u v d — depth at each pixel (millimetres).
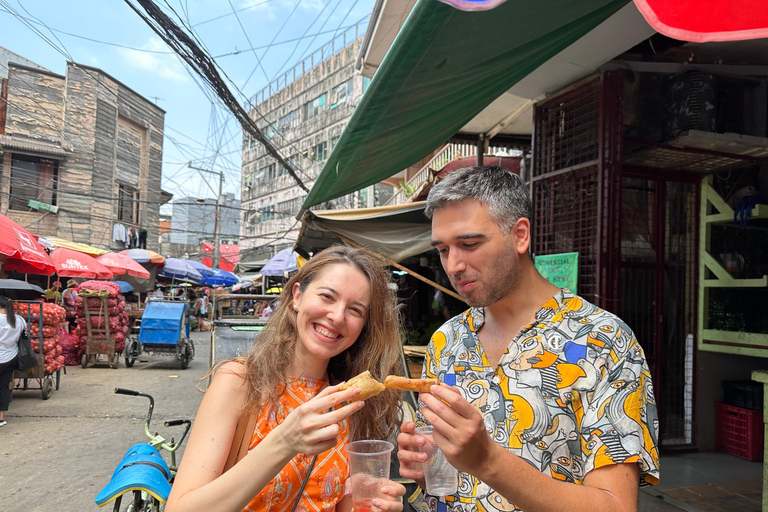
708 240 4906
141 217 23656
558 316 1516
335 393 1303
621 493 1271
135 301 20047
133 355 12250
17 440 6082
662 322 4824
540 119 4766
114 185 22016
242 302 29859
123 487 2584
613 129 3928
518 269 1556
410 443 1492
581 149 4258
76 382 10070
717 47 3975
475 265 1516
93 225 20844
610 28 3430
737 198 4699
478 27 1867
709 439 4902
